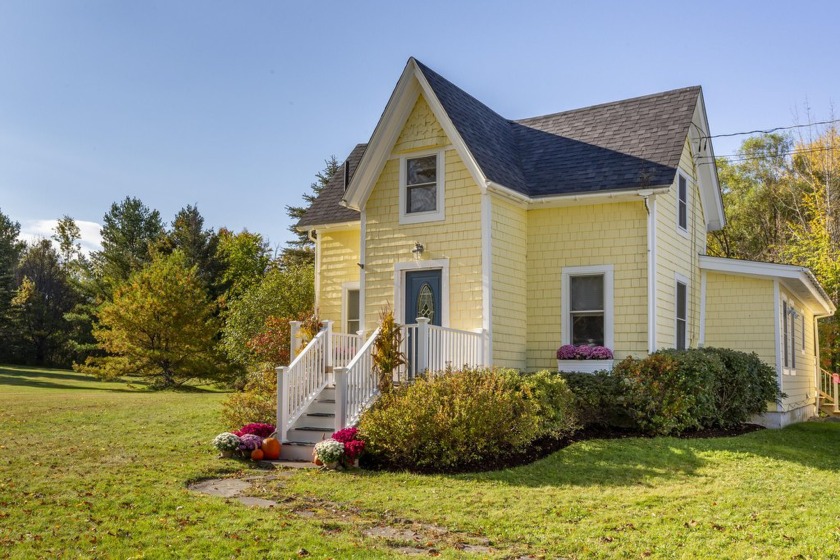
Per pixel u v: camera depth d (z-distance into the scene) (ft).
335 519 27.09
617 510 28.55
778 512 28.07
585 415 46.44
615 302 51.16
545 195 52.06
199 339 106.52
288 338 64.18
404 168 53.21
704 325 60.08
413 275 52.44
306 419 44.04
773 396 54.13
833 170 118.21
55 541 23.12
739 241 136.36
